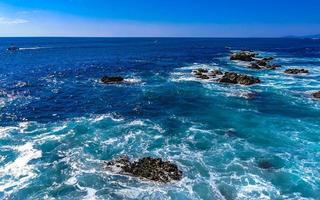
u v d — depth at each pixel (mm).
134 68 57094
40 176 16062
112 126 23766
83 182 15500
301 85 39969
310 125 24266
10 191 14664
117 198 14180
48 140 20797
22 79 44531
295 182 15734
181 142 20688
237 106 29766
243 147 19938
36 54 90625
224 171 16734
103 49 115562
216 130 23047
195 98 32906
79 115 26719
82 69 56031
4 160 17781
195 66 59500
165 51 103625
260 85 39938
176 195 14461
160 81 42969
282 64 62375
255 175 16375
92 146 19875
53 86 39438
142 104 30453
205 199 14195
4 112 27266
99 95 34312
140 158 18172
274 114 27172
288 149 19719
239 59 70125
